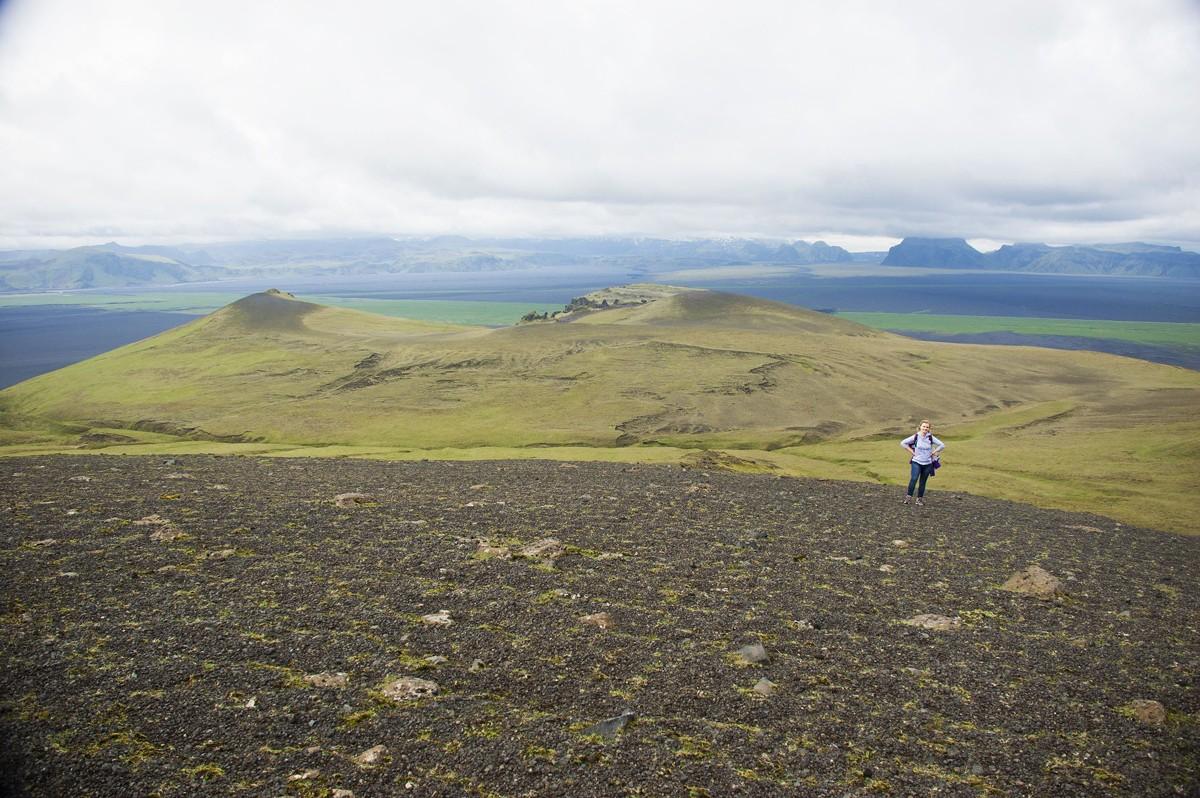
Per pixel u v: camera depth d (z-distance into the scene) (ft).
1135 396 444.55
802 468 219.20
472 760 35.96
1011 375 548.72
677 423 418.72
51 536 74.59
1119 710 44.75
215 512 88.33
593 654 49.42
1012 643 55.47
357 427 418.92
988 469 229.45
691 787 34.60
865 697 45.14
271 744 36.86
